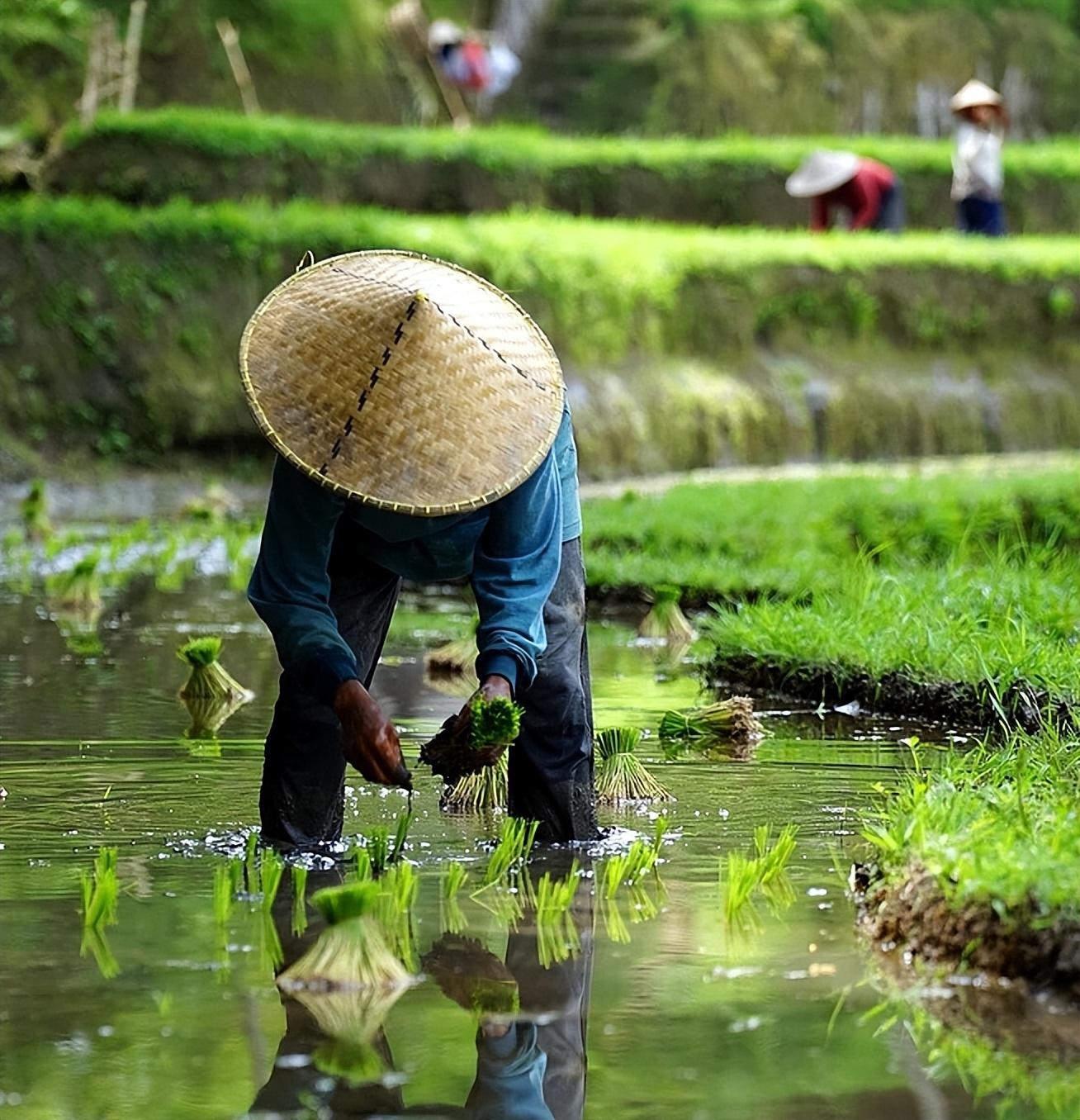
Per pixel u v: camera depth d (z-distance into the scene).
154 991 7.40
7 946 7.96
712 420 36.50
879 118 58.34
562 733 9.71
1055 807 8.74
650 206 44.56
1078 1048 6.88
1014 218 50.91
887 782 11.37
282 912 8.50
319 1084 6.46
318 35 48.69
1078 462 37.16
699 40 55.03
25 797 10.74
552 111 54.38
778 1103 6.31
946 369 40.59
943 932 7.86
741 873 8.74
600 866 9.41
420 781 11.28
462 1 54.22
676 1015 7.19
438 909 8.60
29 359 30.58
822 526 21.94
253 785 11.07
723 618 16.17
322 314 9.18
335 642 8.95
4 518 27.11
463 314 9.23
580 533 9.84
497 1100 6.33
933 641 14.34
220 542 25.30
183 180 37.47
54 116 42.38
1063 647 13.92
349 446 8.87
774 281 39.19
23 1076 6.51
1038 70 62.00
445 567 9.32
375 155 39.84
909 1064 6.68
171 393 31.17
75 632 17.72
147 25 46.06
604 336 35.84
